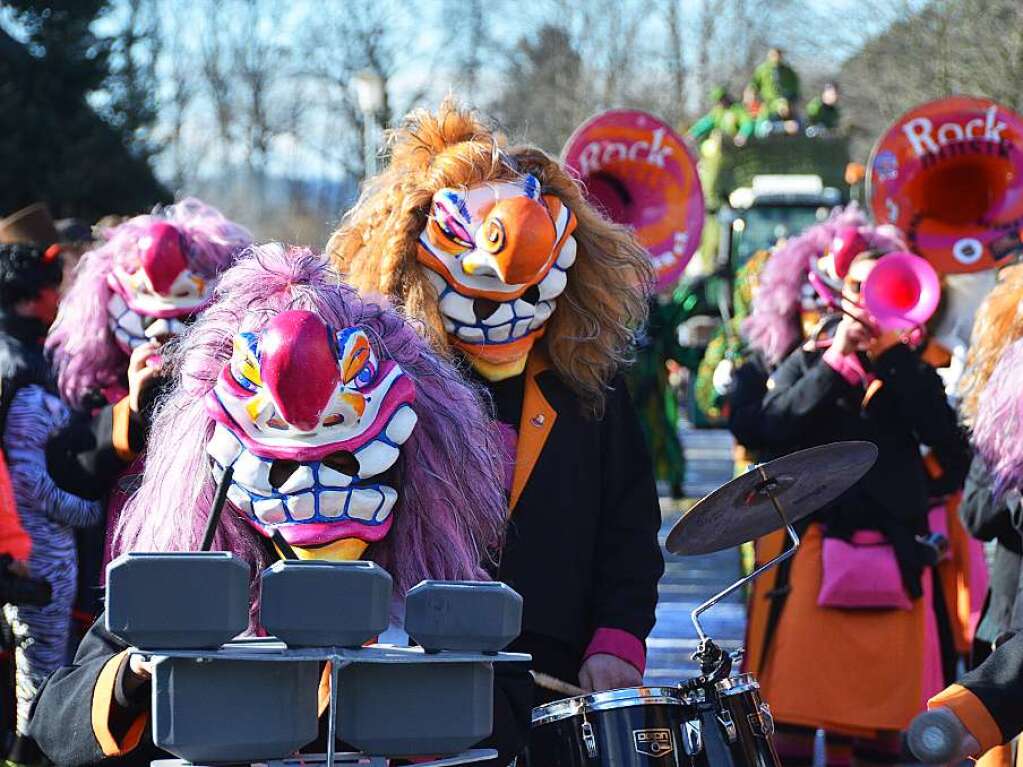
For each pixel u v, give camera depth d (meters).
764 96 30.30
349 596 3.31
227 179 61.72
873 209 10.12
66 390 7.16
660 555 5.48
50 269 7.32
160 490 4.13
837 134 29.50
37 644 6.96
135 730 3.87
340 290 4.30
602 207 6.00
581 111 51.84
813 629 7.78
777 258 8.68
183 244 7.19
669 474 19.03
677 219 10.55
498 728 4.46
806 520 7.90
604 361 5.43
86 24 29.89
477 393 4.97
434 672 3.44
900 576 7.70
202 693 3.26
